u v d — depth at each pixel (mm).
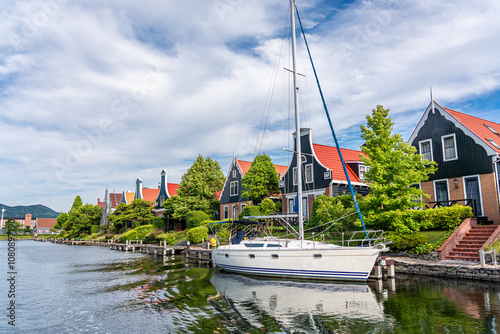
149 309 12266
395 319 9938
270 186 36188
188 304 12719
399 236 18766
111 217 63406
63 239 78562
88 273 22188
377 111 21375
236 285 16172
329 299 12648
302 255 16672
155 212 61625
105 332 9992
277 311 11336
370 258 15039
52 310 12625
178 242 38500
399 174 20234
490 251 14891
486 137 22750
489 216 20734
